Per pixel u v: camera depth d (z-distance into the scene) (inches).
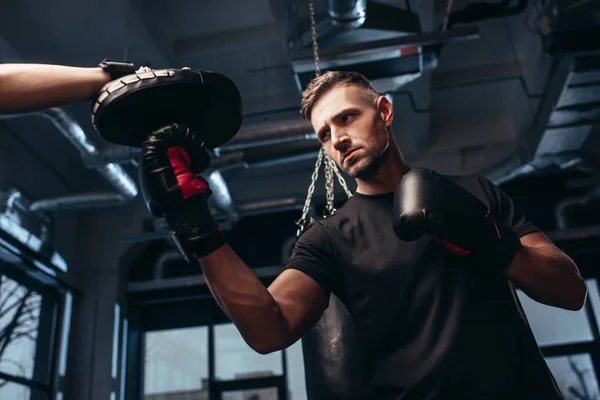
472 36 118.0
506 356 32.5
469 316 33.3
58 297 224.1
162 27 178.9
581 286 35.4
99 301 234.8
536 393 32.1
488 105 232.8
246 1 172.6
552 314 228.7
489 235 31.9
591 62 145.4
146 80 31.6
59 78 32.7
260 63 198.2
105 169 171.3
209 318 244.2
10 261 190.2
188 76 32.1
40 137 216.2
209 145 38.7
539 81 194.1
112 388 221.9
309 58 121.0
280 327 32.8
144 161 31.7
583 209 233.1
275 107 213.9
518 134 232.5
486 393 31.3
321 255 38.4
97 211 250.1
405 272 35.2
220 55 192.5
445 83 212.4
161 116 33.7
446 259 35.0
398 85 134.6
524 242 36.9
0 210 184.1
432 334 33.3
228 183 251.3
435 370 32.2
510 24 189.9
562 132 178.4
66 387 219.3
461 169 237.0
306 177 247.6
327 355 46.0
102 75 34.0
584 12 126.9
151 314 249.0
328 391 44.8
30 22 166.2
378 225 38.0
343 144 38.6
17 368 194.2
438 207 31.7
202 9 174.6
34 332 207.0
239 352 286.5
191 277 240.1
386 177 39.7
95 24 168.1
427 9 161.2
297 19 120.7
